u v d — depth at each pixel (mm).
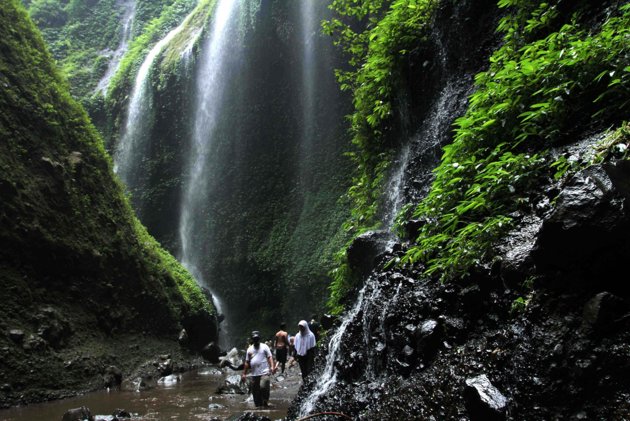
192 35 29297
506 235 3832
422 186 6992
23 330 9664
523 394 2836
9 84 11836
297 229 20859
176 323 14641
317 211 20469
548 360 2809
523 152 4473
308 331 9109
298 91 22578
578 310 2863
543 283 3102
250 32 23719
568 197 2949
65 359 10172
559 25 5285
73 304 11312
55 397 9250
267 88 23688
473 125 5012
